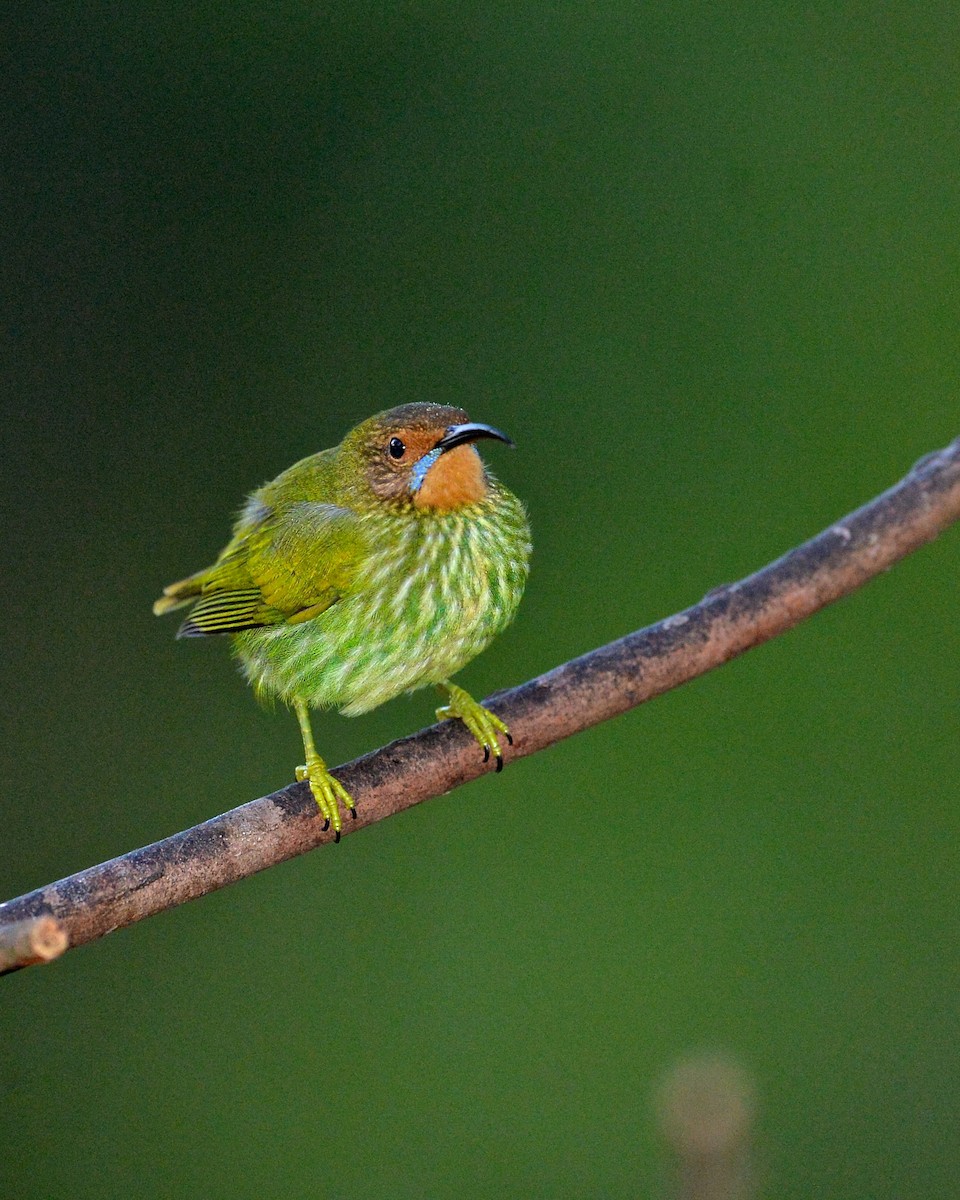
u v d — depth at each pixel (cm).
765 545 1351
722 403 1381
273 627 841
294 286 1390
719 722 1308
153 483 1372
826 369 1377
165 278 1390
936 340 1368
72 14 1405
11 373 1385
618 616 1349
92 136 1400
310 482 858
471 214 1404
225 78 1404
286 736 1332
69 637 1355
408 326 1390
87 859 1316
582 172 1411
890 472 1353
